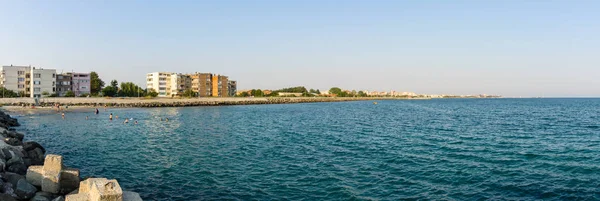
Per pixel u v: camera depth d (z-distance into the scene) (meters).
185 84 188.38
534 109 110.12
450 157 27.38
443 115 79.56
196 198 18.44
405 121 62.56
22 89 136.25
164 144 35.56
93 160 27.55
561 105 152.00
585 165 24.16
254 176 22.52
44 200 15.18
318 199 18.12
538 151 29.48
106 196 12.34
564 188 19.20
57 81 143.25
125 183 21.12
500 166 24.11
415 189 19.39
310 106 137.50
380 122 60.66
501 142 34.81
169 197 18.59
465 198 17.88
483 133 42.78
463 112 92.50
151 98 145.50
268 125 56.00
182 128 51.41
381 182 20.78
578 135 40.31
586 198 17.70
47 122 59.38
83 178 19.00
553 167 23.73
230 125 56.09
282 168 24.56
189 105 128.50
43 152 27.67
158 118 70.19
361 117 73.88
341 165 25.19
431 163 25.33
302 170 23.89
